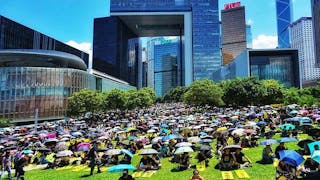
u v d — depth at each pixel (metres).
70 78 99.44
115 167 14.50
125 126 51.22
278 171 14.65
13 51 100.94
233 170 17.92
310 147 15.55
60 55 110.19
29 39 141.12
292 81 138.12
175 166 20.92
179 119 51.66
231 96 84.31
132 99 100.31
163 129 36.12
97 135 36.62
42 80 92.19
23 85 89.00
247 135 28.14
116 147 30.50
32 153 29.45
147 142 32.84
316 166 14.96
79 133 40.16
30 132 47.50
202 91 91.69
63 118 95.62
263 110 56.53
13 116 86.50
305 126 29.09
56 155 24.61
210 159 22.30
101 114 95.69
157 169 19.98
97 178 19.03
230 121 41.97
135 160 24.73
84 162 25.00
